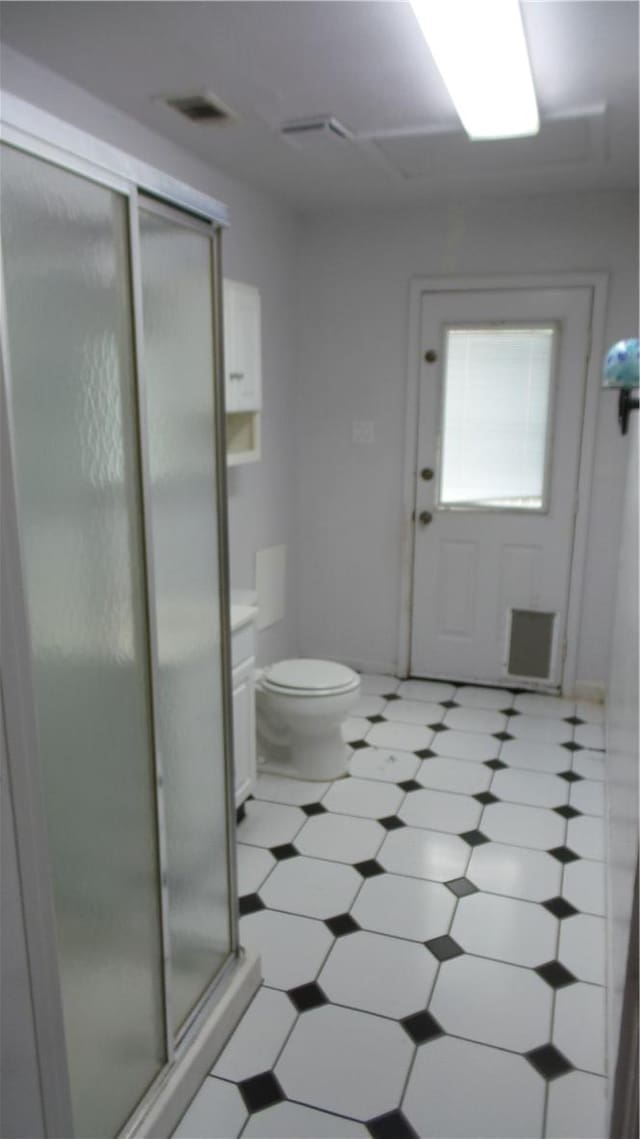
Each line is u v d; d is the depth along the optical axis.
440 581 4.17
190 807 1.74
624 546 3.20
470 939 2.26
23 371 1.10
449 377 3.95
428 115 2.60
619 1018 1.62
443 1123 1.69
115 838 1.42
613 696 3.09
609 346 3.68
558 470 3.87
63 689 1.24
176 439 1.55
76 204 1.19
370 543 4.25
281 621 4.21
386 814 2.93
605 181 3.39
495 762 3.34
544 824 2.86
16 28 1.98
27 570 1.13
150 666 1.48
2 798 1.12
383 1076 1.80
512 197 3.66
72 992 1.32
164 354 1.48
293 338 4.08
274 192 3.57
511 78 2.21
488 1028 1.94
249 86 2.36
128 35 2.02
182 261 1.52
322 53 2.13
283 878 2.54
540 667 4.10
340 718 3.09
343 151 2.97
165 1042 1.66
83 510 1.26
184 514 1.61
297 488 4.30
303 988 2.07
